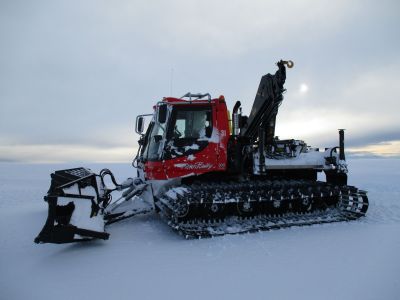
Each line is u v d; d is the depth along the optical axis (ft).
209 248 16.90
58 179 21.04
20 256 16.20
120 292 11.80
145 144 26.63
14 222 24.48
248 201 20.62
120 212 21.70
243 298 11.19
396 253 15.75
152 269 14.01
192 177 22.34
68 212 16.87
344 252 15.93
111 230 21.21
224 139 21.94
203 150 21.68
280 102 22.61
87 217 16.69
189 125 22.00
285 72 21.57
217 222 20.90
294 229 20.76
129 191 23.45
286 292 11.59
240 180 22.81
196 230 19.19
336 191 23.24
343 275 13.03
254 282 12.48
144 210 22.13
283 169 24.13
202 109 22.07
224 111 22.20
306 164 23.62
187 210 19.44
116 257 15.70
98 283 12.63
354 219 23.36
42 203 35.60
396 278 12.69
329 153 24.08
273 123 24.12
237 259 15.11
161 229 21.39
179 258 15.39
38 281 12.94
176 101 22.22
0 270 14.24
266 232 19.99
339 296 11.25
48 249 17.30
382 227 21.20
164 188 21.77
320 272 13.37
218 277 13.01
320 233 19.69
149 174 22.63
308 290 11.73
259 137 21.61
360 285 12.09
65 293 11.81
